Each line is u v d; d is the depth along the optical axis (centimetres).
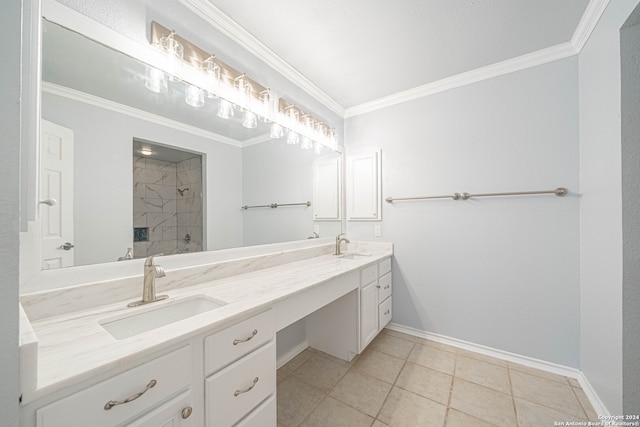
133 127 121
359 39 170
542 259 183
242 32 160
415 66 200
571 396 154
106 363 63
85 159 106
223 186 161
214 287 131
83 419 61
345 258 226
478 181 205
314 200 235
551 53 178
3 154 50
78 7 101
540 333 183
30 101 68
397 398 154
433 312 226
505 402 149
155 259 126
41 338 76
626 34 123
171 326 83
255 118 176
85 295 100
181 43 131
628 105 122
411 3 140
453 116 216
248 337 101
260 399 106
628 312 121
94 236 108
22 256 89
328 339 204
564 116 175
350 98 250
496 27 159
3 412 49
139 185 124
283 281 142
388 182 249
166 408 75
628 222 122
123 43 112
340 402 151
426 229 229
